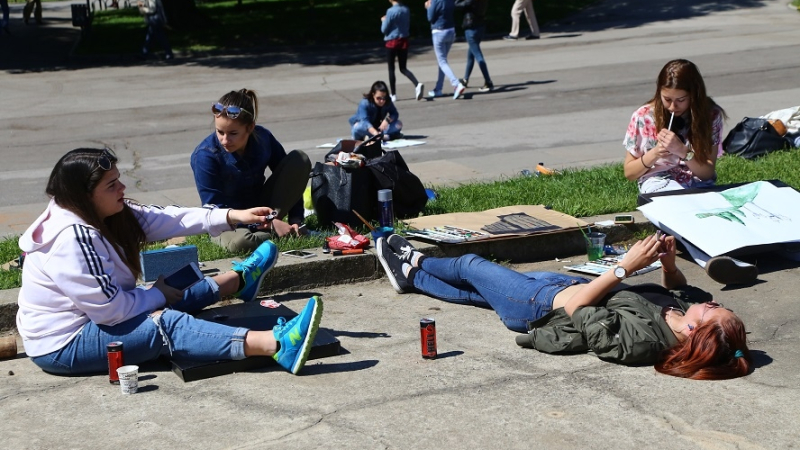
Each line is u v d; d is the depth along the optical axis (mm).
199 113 15398
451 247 6641
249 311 5535
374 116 12461
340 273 6426
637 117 6961
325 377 4754
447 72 15898
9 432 4223
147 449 4004
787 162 9039
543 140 12008
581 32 25047
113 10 34000
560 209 7527
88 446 4059
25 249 4742
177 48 24625
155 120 14898
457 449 3930
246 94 6457
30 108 16516
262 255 5605
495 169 10312
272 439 4062
